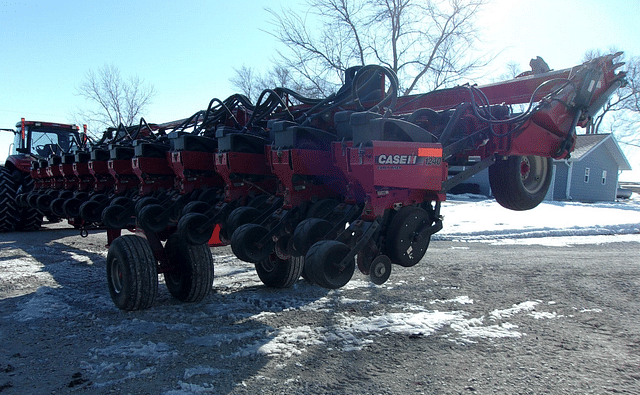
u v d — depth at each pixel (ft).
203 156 16.11
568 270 21.16
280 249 13.70
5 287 18.33
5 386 9.56
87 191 24.13
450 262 23.12
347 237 11.32
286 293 17.12
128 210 18.44
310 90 65.57
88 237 33.81
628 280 19.13
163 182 18.16
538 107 13.56
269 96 16.06
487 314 14.38
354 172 11.43
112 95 94.32
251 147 14.82
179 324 13.38
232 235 12.98
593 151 106.93
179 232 14.44
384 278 11.55
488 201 74.23
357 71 13.80
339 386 9.48
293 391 9.25
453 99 17.34
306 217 13.52
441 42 65.46
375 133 11.08
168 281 16.57
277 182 14.76
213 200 15.87
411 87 66.44
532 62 17.06
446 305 15.37
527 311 14.71
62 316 14.34
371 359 10.86
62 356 11.16
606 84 15.46
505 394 9.14
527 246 29.84
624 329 13.05
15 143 42.22
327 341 12.01
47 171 27.73
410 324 13.26
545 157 15.38
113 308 15.25
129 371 10.23
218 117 17.87
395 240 11.73
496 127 13.70
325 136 13.44
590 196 108.27
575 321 13.75
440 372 10.16
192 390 9.24
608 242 32.27
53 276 20.30
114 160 19.52
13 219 36.29
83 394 9.18
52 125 41.50
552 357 11.01
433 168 12.07
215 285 18.54
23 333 12.82
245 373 10.08
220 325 13.34
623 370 10.28
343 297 16.43
